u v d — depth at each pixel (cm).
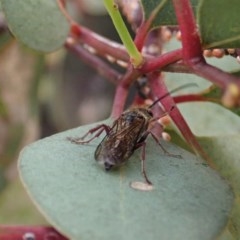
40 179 14
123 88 18
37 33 19
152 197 14
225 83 13
